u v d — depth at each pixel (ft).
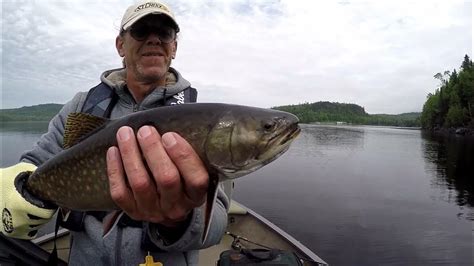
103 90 2.62
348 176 22.52
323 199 15.60
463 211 14.20
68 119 1.93
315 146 47.83
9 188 2.05
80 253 2.29
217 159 1.63
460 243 10.46
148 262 1.98
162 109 1.68
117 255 2.17
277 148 1.69
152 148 1.32
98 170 1.77
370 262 8.66
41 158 2.46
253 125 1.66
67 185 1.89
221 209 2.24
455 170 25.13
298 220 12.10
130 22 2.52
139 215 1.49
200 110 1.65
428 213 13.85
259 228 5.50
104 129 1.79
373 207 14.51
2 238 2.40
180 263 2.24
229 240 5.10
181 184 1.37
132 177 1.36
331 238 10.32
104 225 1.76
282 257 3.55
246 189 17.49
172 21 2.60
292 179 20.93
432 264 8.84
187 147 1.34
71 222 2.20
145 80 2.59
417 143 51.19
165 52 2.62
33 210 1.98
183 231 1.71
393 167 26.86
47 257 2.66
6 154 16.79
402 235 10.94
